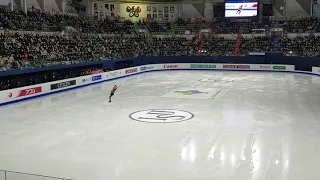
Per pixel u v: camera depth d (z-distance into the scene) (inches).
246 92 1149.1
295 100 984.3
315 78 1544.0
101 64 1654.8
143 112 832.3
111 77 1565.0
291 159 491.8
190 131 650.8
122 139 600.4
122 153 524.4
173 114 806.5
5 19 1432.1
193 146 557.3
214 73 1850.4
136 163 480.7
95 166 470.6
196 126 689.0
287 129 659.4
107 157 507.2
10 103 961.5
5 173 316.8
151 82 1461.6
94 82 1422.2
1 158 505.7
